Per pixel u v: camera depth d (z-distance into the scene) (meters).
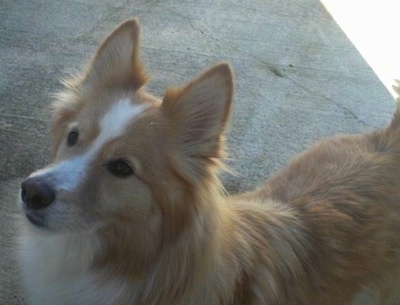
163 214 0.73
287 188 0.89
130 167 0.73
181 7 1.61
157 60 1.42
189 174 0.74
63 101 0.78
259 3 1.68
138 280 0.75
